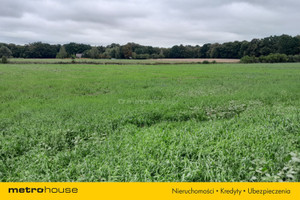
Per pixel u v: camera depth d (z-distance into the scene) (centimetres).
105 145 600
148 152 540
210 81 2052
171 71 3300
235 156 501
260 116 822
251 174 445
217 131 657
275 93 1351
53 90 1537
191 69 3797
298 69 3728
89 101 1163
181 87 1642
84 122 793
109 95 1348
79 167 486
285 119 738
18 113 923
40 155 539
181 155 531
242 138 602
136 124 829
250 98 1206
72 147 625
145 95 1329
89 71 3178
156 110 941
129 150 558
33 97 1309
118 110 948
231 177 434
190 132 673
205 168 466
